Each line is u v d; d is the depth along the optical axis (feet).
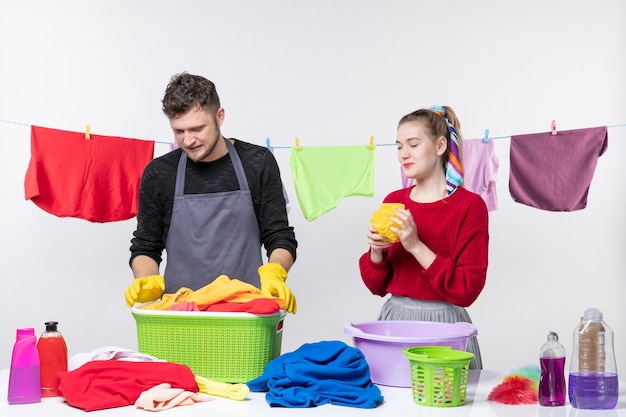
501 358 15.25
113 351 6.54
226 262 8.95
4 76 15.29
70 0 15.42
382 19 15.42
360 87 15.43
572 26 15.05
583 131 11.95
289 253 8.74
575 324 15.10
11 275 15.35
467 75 15.24
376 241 7.71
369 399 5.96
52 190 12.05
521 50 15.15
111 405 5.93
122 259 15.57
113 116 15.37
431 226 7.95
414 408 5.92
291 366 6.24
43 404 6.10
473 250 7.73
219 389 6.23
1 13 15.31
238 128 15.48
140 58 15.44
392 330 7.33
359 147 12.67
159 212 9.05
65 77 15.35
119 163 12.30
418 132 7.89
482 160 12.41
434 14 15.31
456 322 7.86
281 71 15.52
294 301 7.27
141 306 7.15
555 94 15.07
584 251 15.12
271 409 5.86
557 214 15.20
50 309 15.39
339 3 15.47
